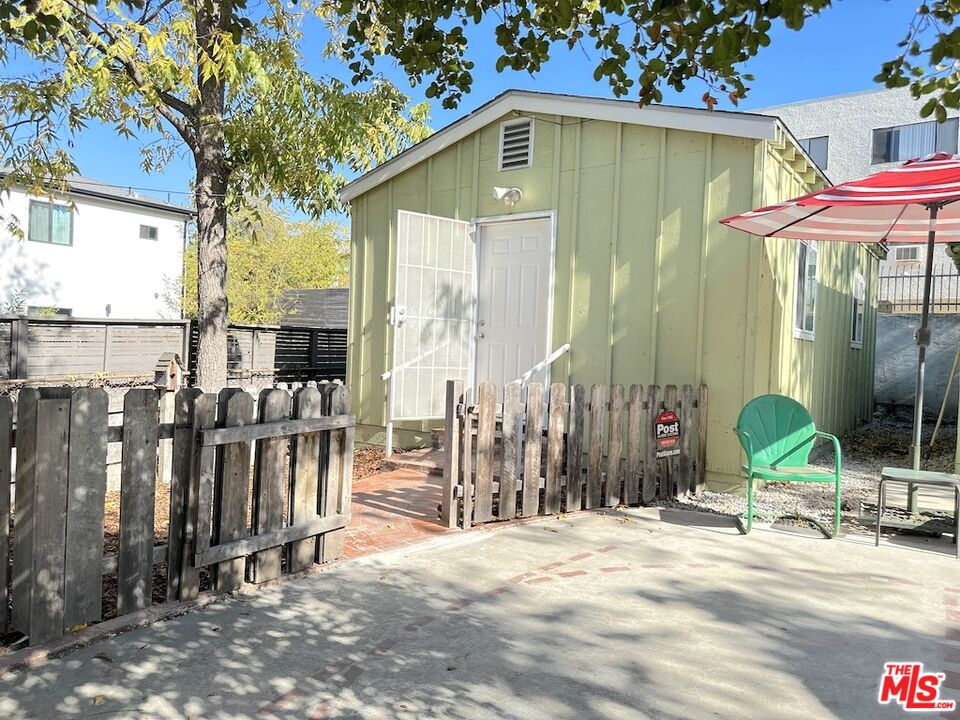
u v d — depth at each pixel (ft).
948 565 15.31
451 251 27.73
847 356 37.27
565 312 25.99
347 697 9.04
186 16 21.81
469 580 13.58
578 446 19.39
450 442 17.15
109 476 21.29
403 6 10.84
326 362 45.68
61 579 10.16
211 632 10.84
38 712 8.41
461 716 8.63
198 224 27.48
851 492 23.02
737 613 12.21
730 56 8.25
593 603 12.51
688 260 23.13
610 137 24.94
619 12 9.19
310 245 95.61
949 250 36.09
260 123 26.50
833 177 80.59
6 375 30.73
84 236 60.95
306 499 13.82
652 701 9.10
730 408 22.21
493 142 27.99
